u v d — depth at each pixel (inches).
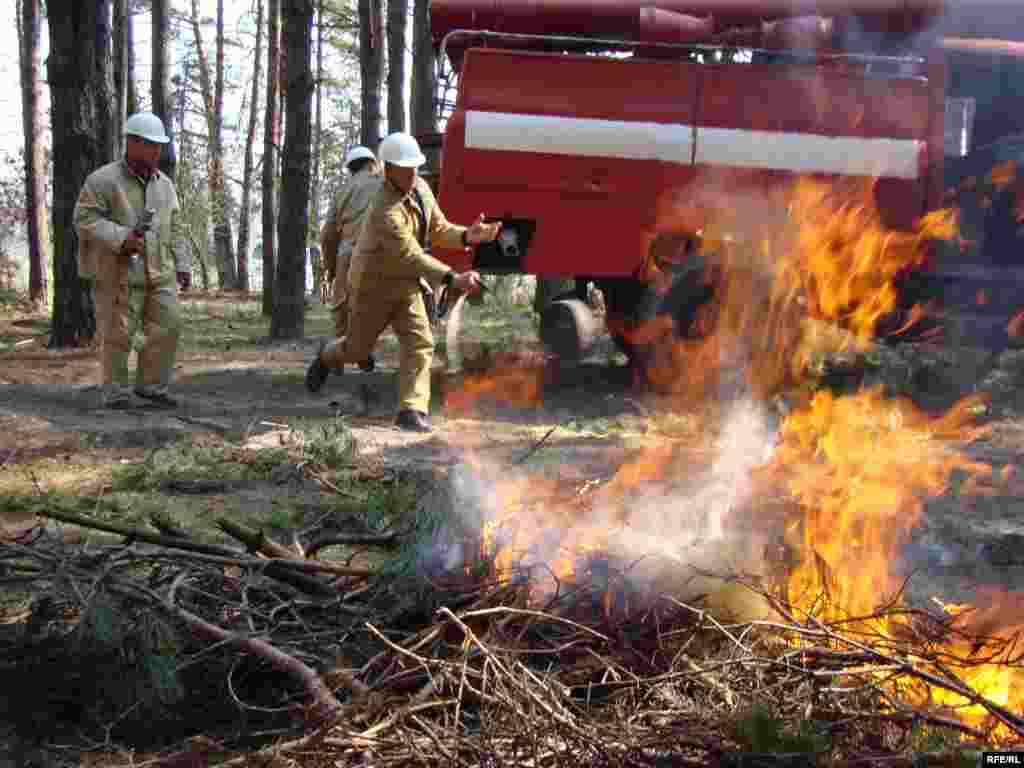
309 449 286.4
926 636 152.5
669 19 403.5
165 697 140.2
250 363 509.0
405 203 337.1
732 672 138.1
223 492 255.8
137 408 361.7
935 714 129.5
